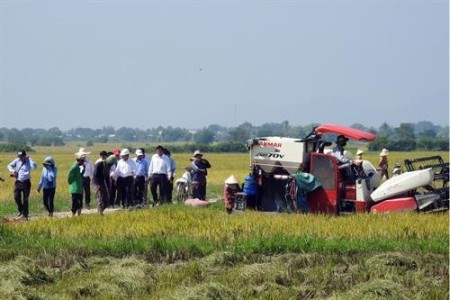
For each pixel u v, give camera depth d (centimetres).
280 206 7962
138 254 5934
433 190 7550
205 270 5344
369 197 7756
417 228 6378
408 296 4662
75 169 8294
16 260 5666
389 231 6344
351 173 7850
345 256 5641
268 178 8031
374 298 4566
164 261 5809
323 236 6309
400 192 7544
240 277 5091
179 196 10344
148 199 10281
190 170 9650
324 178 7806
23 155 8762
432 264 5384
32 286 5116
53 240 6303
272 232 6400
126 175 9556
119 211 8294
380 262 5353
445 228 6362
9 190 12619
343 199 7825
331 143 8050
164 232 6562
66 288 4950
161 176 9506
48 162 8656
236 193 7988
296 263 5491
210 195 11788
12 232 6700
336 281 5009
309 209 7856
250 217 7162
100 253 5988
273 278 5047
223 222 6831
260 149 8025
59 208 10100
